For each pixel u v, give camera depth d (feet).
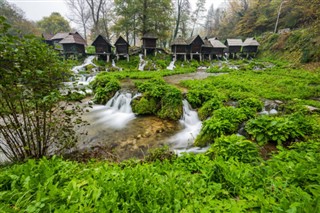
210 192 8.98
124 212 7.41
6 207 7.46
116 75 50.80
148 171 11.02
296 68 59.57
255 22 130.82
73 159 16.56
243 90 34.99
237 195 9.02
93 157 17.48
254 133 17.37
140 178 9.93
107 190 8.71
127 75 53.98
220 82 41.24
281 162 11.26
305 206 6.91
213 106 27.14
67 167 11.39
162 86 33.27
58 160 12.35
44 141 14.60
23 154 14.29
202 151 19.22
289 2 108.88
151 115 31.30
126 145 21.34
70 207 7.55
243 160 12.89
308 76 44.83
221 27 178.19
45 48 12.25
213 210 7.63
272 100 29.50
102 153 18.69
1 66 11.02
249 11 139.44
